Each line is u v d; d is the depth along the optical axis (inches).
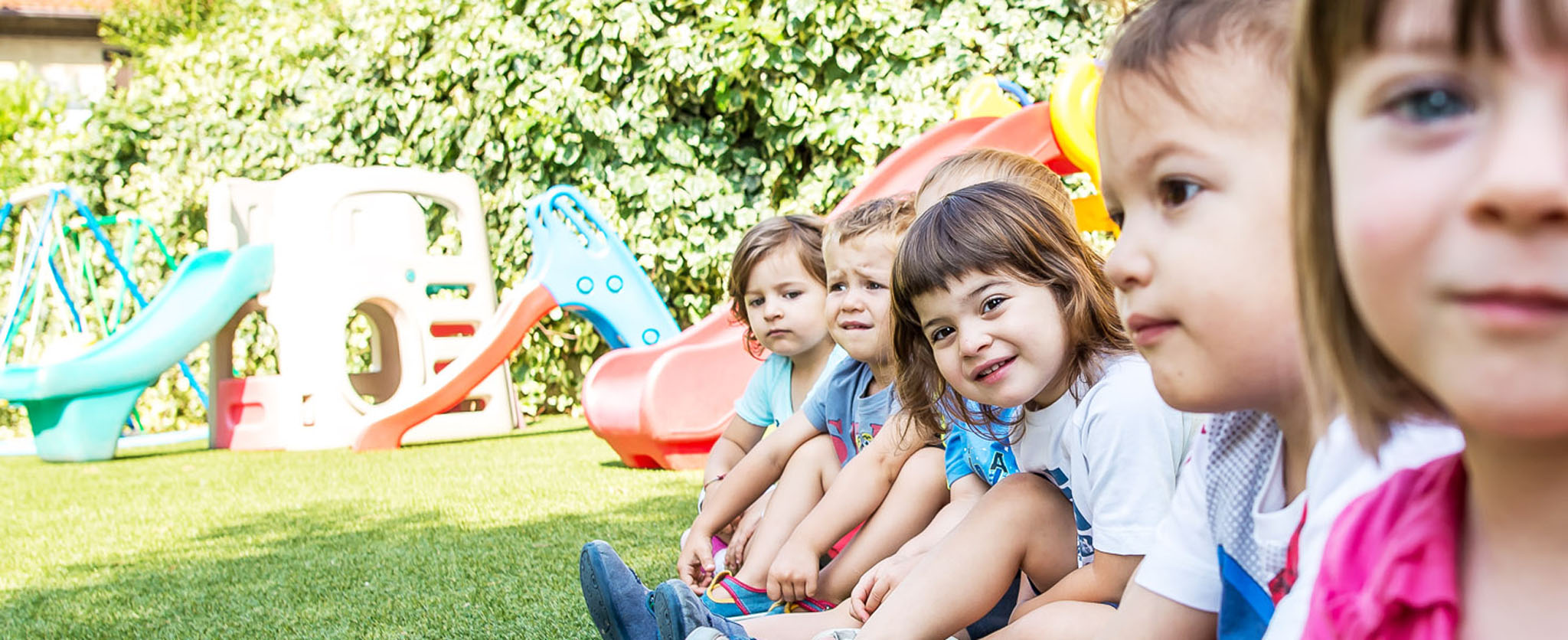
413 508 123.6
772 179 223.6
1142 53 27.6
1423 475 22.2
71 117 362.6
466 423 208.8
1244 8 27.1
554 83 221.0
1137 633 35.8
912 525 62.1
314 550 102.0
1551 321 13.4
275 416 202.2
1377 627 21.1
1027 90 213.2
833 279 71.8
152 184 256.2
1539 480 17.9
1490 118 13.8
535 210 187.6
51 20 468.4
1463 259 13.8
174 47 263.3
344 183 206.1
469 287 223.0
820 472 71.7
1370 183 14.9
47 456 199.8
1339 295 17.9
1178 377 28.0
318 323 201.3
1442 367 14.4
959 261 48.8
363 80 239.8
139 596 87.1
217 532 114.5
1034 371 49.0
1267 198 26.6
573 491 130.5
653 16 217.2
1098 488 46.6
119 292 255.9
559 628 71.3
